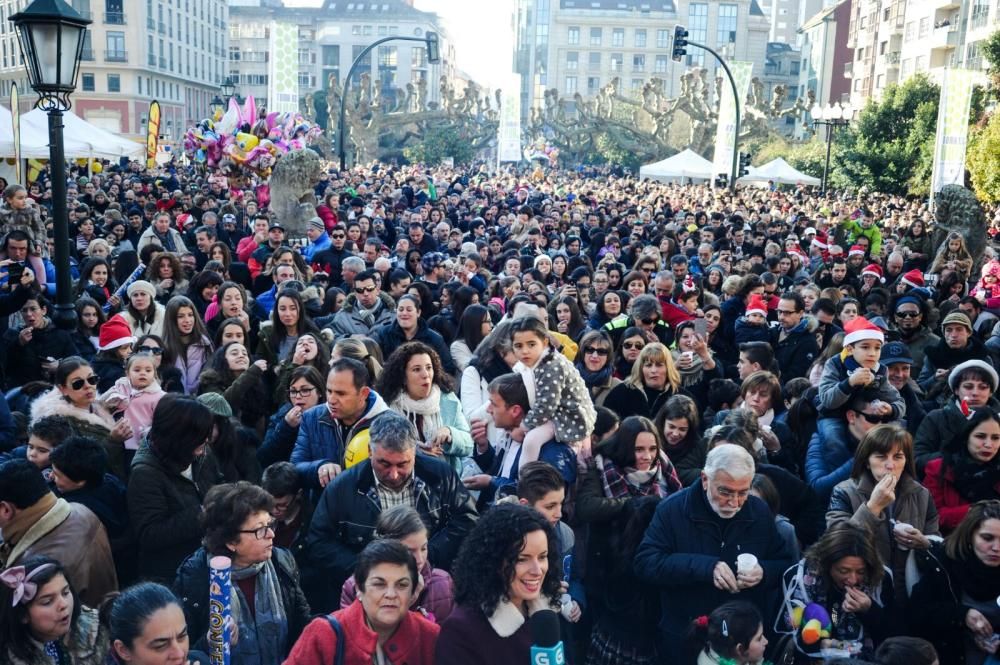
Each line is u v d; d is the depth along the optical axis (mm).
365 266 9227
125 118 73812
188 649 3189
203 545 3633
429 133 66188
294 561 3867
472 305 7285
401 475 3975
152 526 4148
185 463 4289
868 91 66812
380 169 45469
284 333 6895
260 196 16594
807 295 9539
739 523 4129
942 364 7309
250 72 114250
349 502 4070
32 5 6973
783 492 4758
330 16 115938
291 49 22453
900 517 4469
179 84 85062
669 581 4070
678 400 5148
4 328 7781
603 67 105000
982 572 4004
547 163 63562
